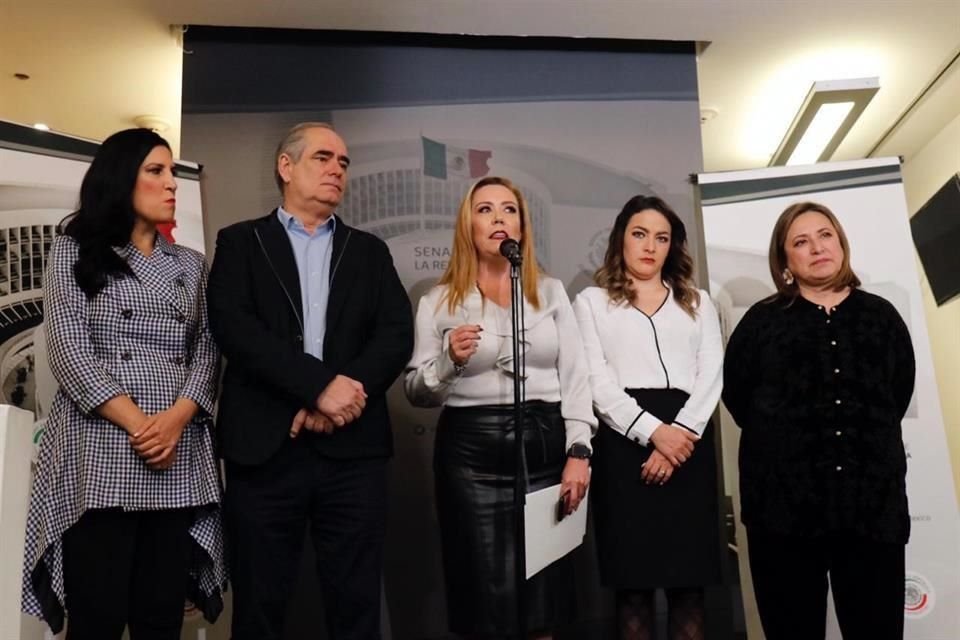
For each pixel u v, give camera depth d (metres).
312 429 1.95
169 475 1.87
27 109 3.89
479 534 2.09
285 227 2.18
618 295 2.52
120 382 1.85
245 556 1.92
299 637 2.83
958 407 4.45
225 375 2.07
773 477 2.25
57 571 1.78
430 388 2.12
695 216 3.38
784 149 4.48
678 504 2.31
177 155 4.36
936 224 3.98
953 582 2.78
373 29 3.34
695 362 2.47
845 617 2.25
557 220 3.32
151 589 1.88
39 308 2.63
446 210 3.28
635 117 3.45
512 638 2.12
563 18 3.29
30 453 1.46
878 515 2.17
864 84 3.78
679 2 3.20
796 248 2.48
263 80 3.30
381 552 2.01
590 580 2.94
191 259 2.11
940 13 3.30
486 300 2.25
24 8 3.12
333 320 2.06
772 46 3.53
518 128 3.38
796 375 2.29
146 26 3.26
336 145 2.23
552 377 2.24
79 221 1.96
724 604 3.03
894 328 2.36
